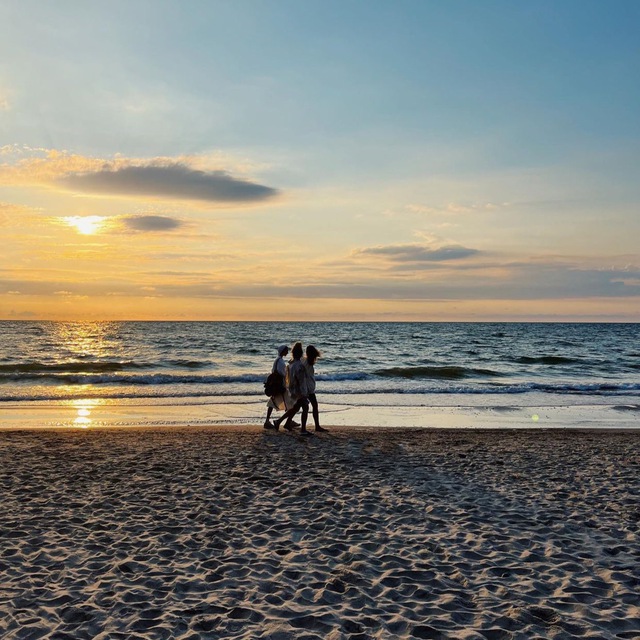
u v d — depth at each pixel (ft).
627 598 15.69
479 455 36.37
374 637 13.57
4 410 60.08
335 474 30.73
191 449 37.58
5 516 23.00
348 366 131.85
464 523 22.45
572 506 24.90
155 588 16.51
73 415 57.11
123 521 22.68
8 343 194.70
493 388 78.84
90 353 156.87
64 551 19.36
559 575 17.35
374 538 20.81
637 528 21.89
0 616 14.60
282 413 58.90
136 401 66.85
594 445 40.68
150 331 320.29
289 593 16.15
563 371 118.11
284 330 356.59
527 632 13.76
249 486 28.19
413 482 29.12
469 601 15.60
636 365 133.49
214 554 19.27
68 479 29.32
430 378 101.40
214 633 13.79
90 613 14.82
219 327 422.00
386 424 53.36
